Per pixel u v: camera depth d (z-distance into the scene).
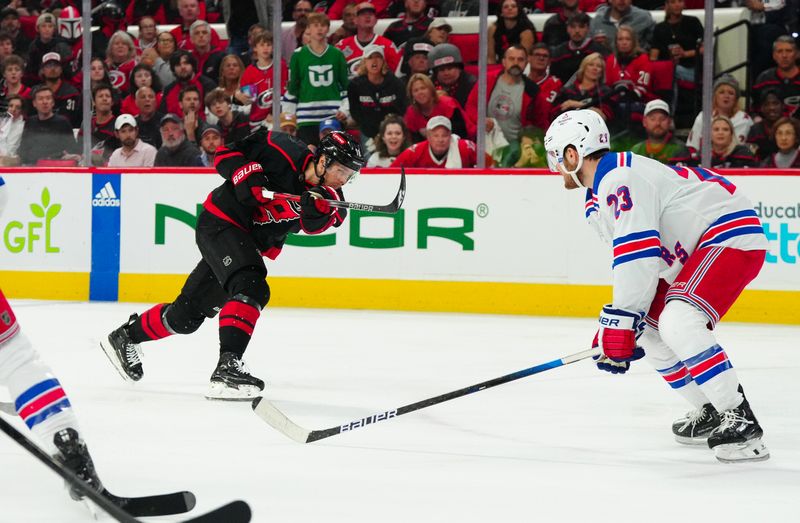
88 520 5.27
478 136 16.44
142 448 7.04
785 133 15.62
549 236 15.81
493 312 16.05
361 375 10.30
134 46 17.77
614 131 16.45
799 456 6.91
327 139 9.01
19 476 6.17
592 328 14.30
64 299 17.62
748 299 15.09
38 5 18.28
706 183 6.79
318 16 16.88
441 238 16.20
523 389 9.55
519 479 6.24
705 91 15.72
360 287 16.48
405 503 5.66
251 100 17.61
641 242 6.47
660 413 8.44
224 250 9.09
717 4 16.20
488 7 16.36
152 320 9.34
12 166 18.38
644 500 5.75
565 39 16.38
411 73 16.78
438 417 8.24
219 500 5.71
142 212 17.27
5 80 18.34
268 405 6.80
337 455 6.88
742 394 6.70
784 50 15.69
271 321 14.75
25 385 5.01
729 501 5.72
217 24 17.88
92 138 17.97
